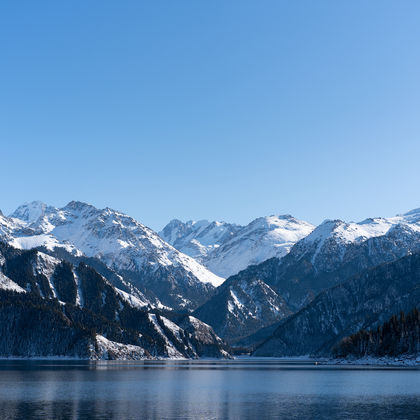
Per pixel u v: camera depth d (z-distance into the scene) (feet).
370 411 496.64
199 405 538.47
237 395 626.64
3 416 458.91
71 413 477.36
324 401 568.41
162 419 451.94
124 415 469.98
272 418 460.14
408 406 526.98
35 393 622.13
